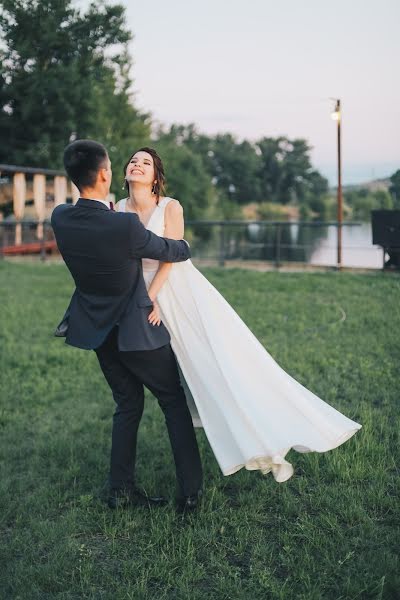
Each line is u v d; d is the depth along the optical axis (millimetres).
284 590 2234
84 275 2623
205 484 3145
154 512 2867
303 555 2455
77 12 19016
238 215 67688
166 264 2754
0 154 20297
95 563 2529
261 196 77812
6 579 2420
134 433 2941
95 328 2674
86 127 21172
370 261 15406
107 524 2828
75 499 3090
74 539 2691
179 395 2898
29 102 19344
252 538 2629
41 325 7512
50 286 10672
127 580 2389
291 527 2686
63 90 19406
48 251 19438
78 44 19422
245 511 2805
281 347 5879
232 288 9969
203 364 2756
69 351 6188
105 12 19078
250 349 2770
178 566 2457
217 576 2359
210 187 48688
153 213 2852
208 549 2566
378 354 5477
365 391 4488
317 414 2707
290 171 77750
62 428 4168
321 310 7766
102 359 2838
